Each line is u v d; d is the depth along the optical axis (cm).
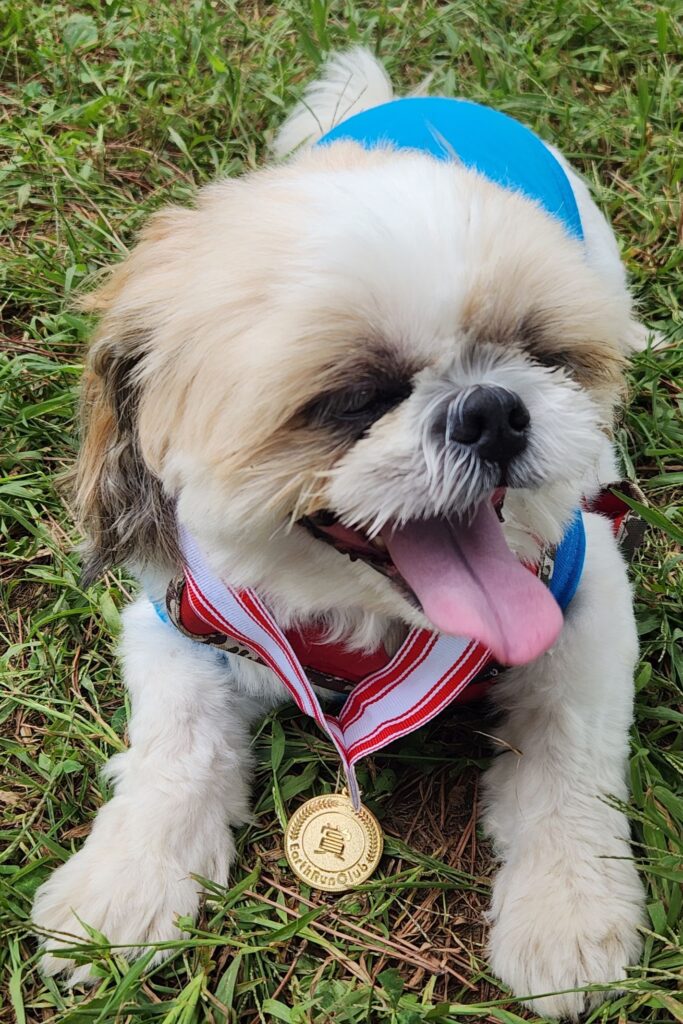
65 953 80
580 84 135
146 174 125
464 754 90
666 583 96
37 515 103
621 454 106
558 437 74
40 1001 82
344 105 123
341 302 71
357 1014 80
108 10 142
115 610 97
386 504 73
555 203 96
